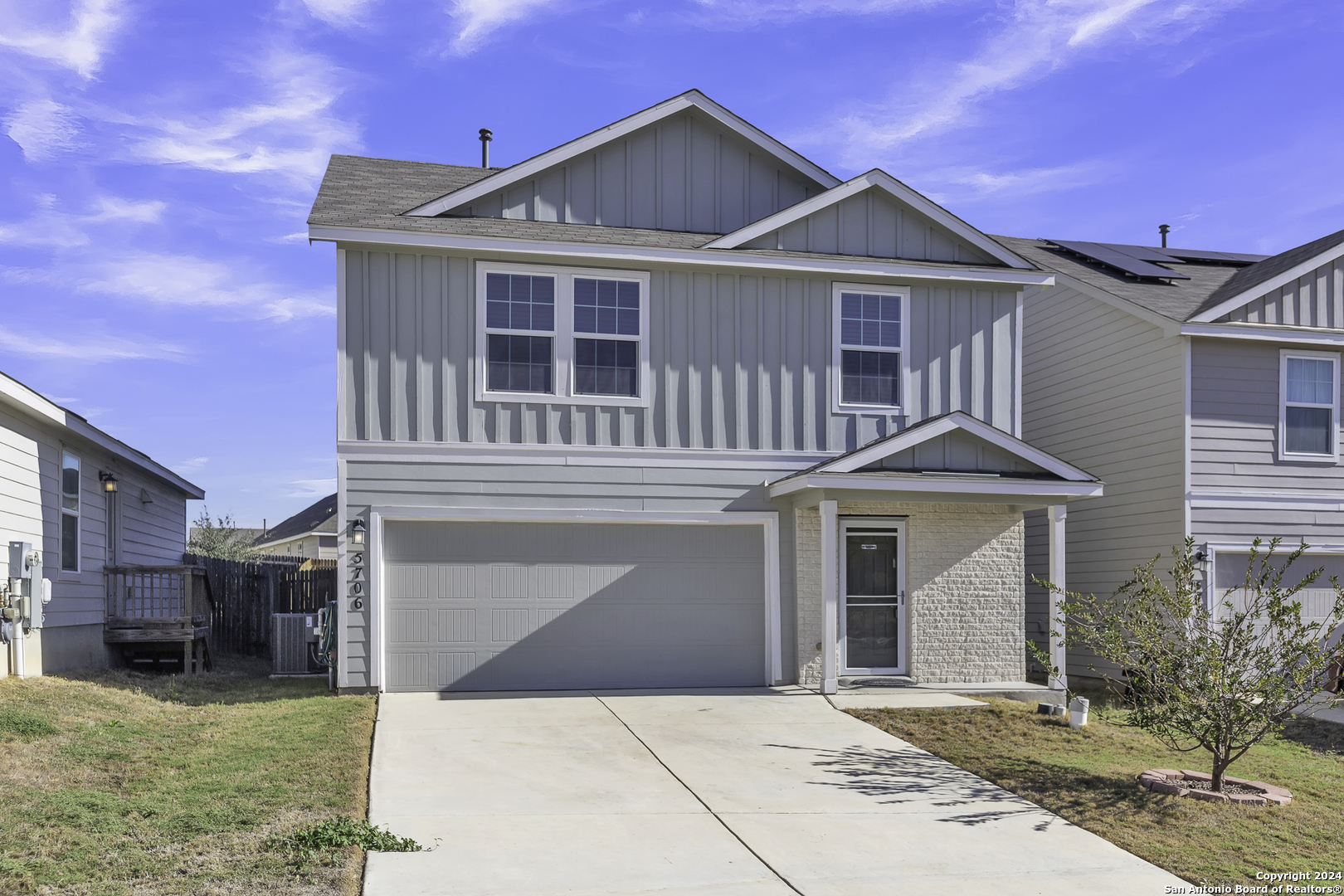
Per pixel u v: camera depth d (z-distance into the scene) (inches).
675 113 562.3
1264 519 602.5
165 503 802.8
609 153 555.8
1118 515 644.1
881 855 273.6
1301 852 289.1
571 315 518.0
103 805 281.7
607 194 553.6
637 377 524.4
